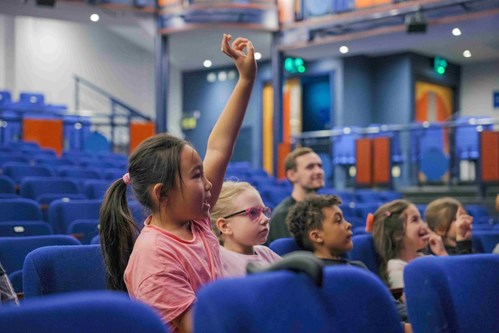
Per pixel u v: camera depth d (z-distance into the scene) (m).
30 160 8.32
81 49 14.91
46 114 11.98
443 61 13.49
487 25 10.68
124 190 1.81
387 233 3.27
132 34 15.10
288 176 3.95
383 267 3.27
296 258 1.13
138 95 15.62
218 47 13.42
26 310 0.85
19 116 11.87
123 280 1.79
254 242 2.33
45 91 14.43
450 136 10.18
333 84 13.27
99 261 2.28
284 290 1.11
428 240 3.32
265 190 7.41
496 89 13.70
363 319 1.19
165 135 1.76
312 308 1.13
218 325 1.03
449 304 1.46
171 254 1.66
